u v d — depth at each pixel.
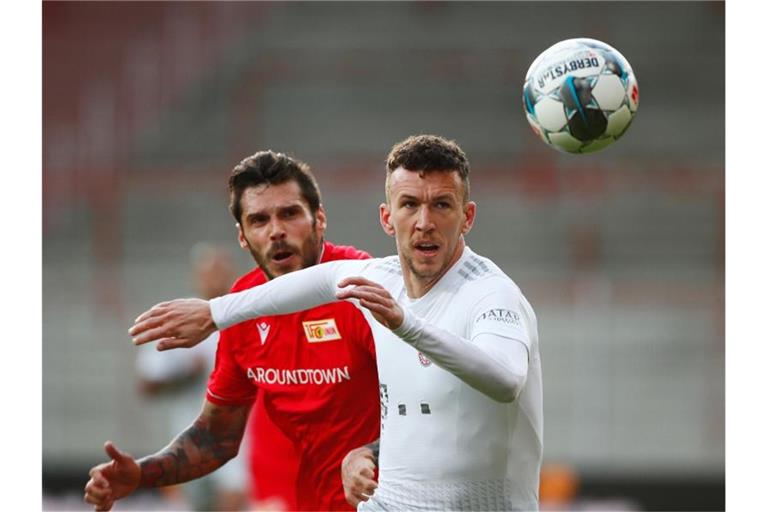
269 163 21.30
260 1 90.38
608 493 48.47
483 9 89.44
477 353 15.70
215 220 70.44
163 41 86.88
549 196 70.19
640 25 86.06
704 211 69.25
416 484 18.25
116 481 21.25
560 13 89.31
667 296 60.97
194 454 22.16
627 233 69.00
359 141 78.88
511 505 18.30
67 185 70.81
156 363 36.59
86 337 61.88
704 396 56.03
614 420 55.75
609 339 59.28
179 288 66.75
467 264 18.36
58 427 56.97
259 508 27.98
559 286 62.25
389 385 18.70
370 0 90.56
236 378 22.19
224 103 81.94
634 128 78.44
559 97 18.66
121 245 69.12
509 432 18.06
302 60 82.81
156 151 78.94
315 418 21.45
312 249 21.55
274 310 19.42
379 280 19.09
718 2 86.31
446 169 17.52
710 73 82.06
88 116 81.00
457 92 80.50
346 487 19.08
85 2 87.81
